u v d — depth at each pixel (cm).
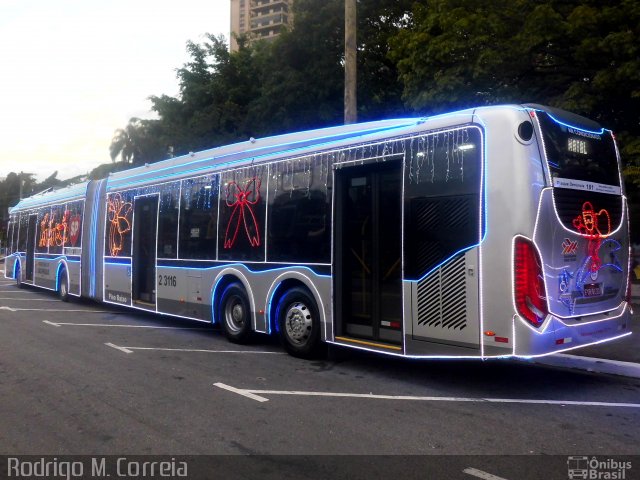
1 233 5581
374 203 717
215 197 967
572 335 601
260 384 678
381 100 2045
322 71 1962
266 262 855
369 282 720
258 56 2623
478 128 601
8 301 1557
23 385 671
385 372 741
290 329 823
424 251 637
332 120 2033
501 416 559
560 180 605
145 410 575
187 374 727
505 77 1409
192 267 1010
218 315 962
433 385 679
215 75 2766
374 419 548
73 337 994
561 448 473
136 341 959
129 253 1200
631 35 1152
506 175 577
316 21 1975
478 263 588
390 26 2012
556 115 623
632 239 1597
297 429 518
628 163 1255
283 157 842
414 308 644
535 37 1266
